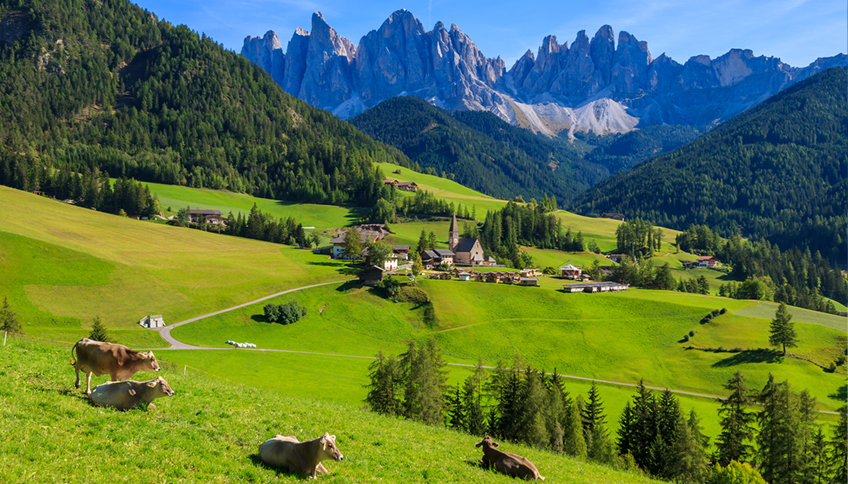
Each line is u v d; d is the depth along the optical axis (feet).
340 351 400.88
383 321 465.88
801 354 396.37
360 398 277.44
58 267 438.40
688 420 243.40
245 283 501.56
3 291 382.83
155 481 50.44
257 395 99.45
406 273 581.12
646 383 373.40
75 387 73.56
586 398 332.80
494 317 474.08
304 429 78.59
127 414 66.23
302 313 456.04
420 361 228.43
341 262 636.89
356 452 73.15
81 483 46.65
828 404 339.36
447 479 70.38
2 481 42.98
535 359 408.46
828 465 207.21
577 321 463.42
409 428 103.30
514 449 107.86
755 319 452.76
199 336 391.04
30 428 54.90
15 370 74.95
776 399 219.00
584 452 215.10
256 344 392.06
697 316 465.06
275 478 56.70
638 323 459.32
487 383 263.08
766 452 214.28
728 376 378.73
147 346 352.08
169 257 553.64
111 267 463.83
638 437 233.76
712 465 217.77
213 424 70.95
